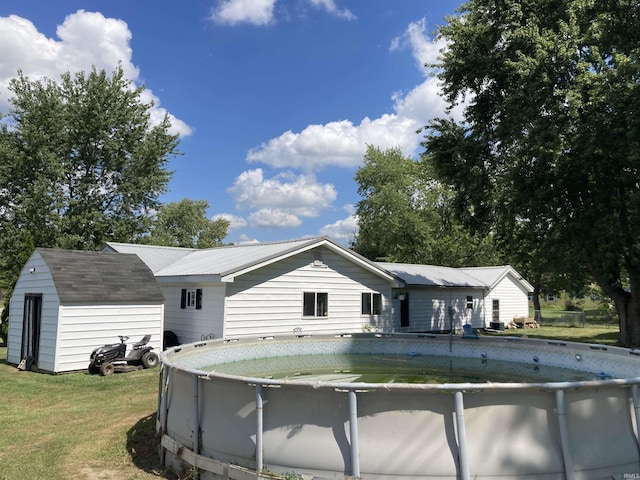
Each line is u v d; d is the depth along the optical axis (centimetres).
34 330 1296
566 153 1566
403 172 4253
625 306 1750
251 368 1006
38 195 2758
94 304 1267
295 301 1673
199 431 471
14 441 650
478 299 2797
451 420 383
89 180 3083
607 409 405
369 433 391
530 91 1576
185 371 492
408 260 4175
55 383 1076
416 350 1226
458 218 2111
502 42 1784
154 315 1388
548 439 386
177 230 6869
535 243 1886
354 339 1235
